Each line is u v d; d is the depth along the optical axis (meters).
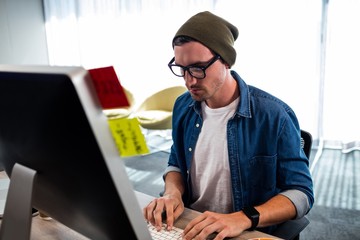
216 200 1.23
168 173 1.36
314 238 2.25
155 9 4.45
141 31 4.64
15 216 0.57
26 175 0.56
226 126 1.18
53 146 0.47
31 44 5.49
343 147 3.80
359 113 3.71
